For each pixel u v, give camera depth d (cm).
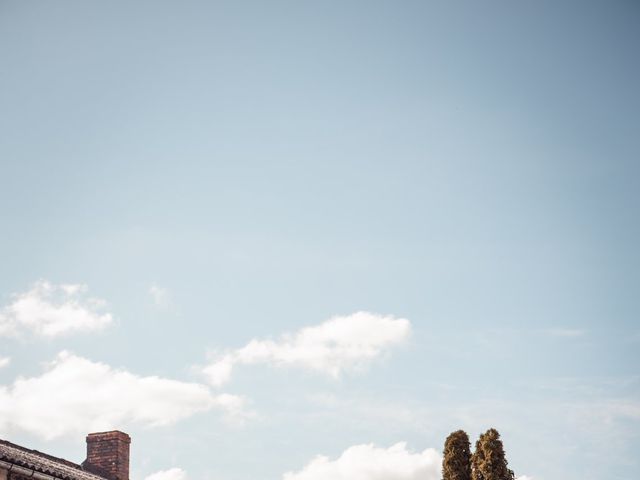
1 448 2855
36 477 2959
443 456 4394
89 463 3706
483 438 4238
